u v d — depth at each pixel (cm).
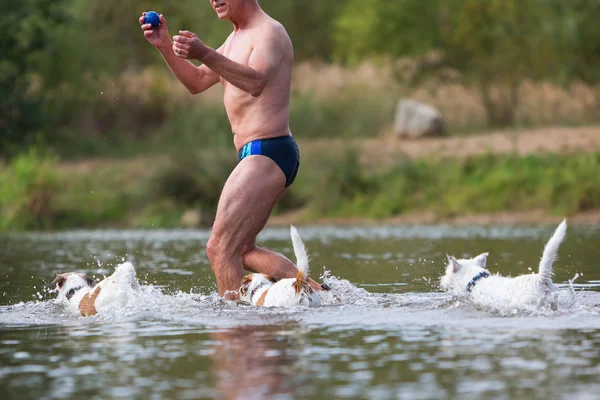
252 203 2348
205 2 9444
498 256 3453
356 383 1364
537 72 8281
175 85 10100
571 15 7644
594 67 7881
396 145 7725
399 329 1812
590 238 4269
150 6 10712
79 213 6806
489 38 8438
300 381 1380
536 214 5969
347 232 5356
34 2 8431
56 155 8212
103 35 10469
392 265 3281
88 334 1833
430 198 6512
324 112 8925
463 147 7394
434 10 8656
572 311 2023
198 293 2544
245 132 2402
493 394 1292
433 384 1353
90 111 9569
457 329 1803
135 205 6981
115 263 3556
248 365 1493
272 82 2383
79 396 1324
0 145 8338
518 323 1869
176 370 1470
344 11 10238
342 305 2167
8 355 1622
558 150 6944
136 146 8894
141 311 2119
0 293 2616
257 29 2422
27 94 9169
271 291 2191
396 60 9106
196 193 6944
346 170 6881
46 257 3888
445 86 9388
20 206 6644
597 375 1390
